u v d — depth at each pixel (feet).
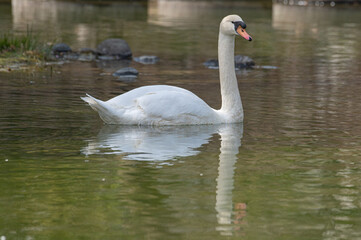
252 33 116.47
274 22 138.92
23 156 31.94
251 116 44.50
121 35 106.93
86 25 120.57
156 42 99.91
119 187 27.12
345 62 80.94
